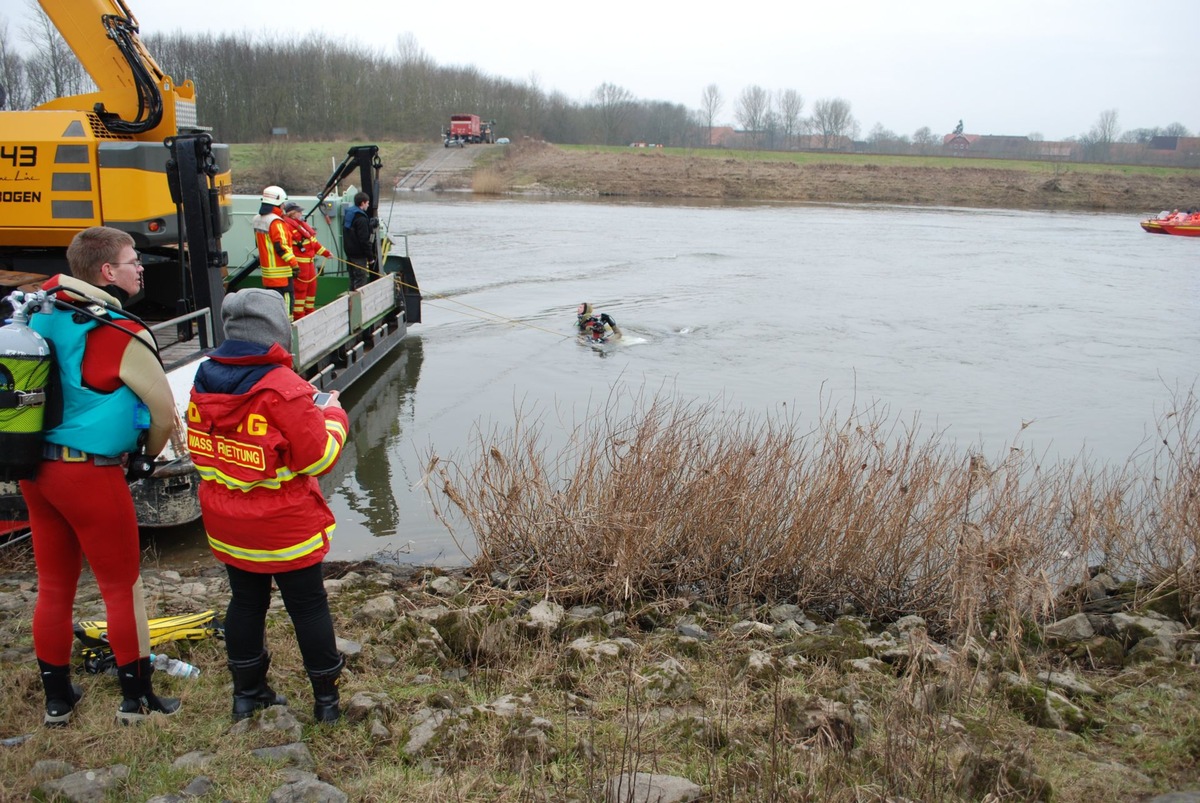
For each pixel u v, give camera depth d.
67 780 3.31
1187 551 6.07
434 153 68.00
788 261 26.53
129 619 3.66
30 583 6.00
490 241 29.97
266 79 71.44
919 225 40.81
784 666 4.63
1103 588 6.12
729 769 3.50
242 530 3.53
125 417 3.47
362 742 3.74
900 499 6.10
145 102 8.80
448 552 7.16
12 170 8.08
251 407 3.41
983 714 4.14
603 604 5.93
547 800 3.33
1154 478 6.87
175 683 4.11
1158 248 32.34
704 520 6.18
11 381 3.28
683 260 26.34
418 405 11.47
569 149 74.56
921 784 3.38
